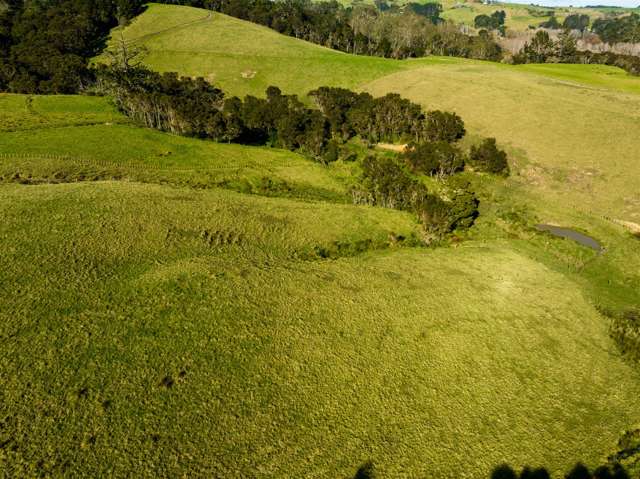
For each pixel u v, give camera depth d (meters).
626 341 39.66
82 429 24.42
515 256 53.22
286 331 33.72
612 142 75.81
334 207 59.72
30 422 24.34
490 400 30.58
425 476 25.11
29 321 30.84
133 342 30.55
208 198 54.50
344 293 39.66
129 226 44.50
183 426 25.52
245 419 26.53
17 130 72.75
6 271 35.25
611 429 29.86
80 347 29.47
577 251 55.81
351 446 26.03
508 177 75.44
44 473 22.08
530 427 29.08
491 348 35.41
